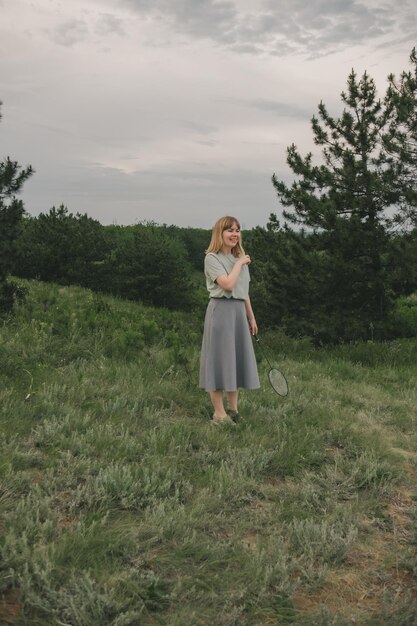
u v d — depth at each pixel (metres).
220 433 5.31
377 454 5.34
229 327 5.55
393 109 13.67
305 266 14.33
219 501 3.95
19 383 6.18
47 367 7.01
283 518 3.90
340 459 5.09
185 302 22.23
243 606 2.82
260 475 4.59
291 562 3.27
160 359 8.33
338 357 12.55
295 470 4.75
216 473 4.36
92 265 22.33
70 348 8.15
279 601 2.94
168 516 3.54
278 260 14.64
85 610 2.64
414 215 13.30
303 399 7.01
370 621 2.86
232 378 5.52
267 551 3.38
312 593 3.09
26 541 3.00
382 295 14.41
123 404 5.83
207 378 5.59
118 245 25.91
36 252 21.66
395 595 3.10
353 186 13.78
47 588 2.70
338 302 14.31
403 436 6.27
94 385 6.51
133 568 3.02
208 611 2.79
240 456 4.80
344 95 13.91
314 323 13.88
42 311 11.75
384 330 14.15
